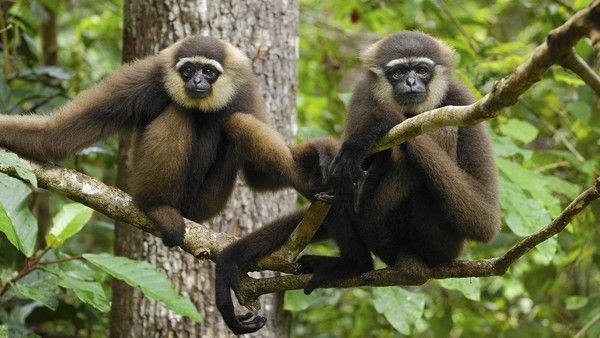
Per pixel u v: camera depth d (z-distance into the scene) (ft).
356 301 59.57
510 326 57.26
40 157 33.63
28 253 34.58
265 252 33.42
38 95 49.03
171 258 42.57
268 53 44.45
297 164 34.71
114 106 36.09
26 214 35.27
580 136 55.31
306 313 58.29
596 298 47.32
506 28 67.72
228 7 43.68
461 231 32.81
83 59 61.98
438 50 38.52
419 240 33.58
